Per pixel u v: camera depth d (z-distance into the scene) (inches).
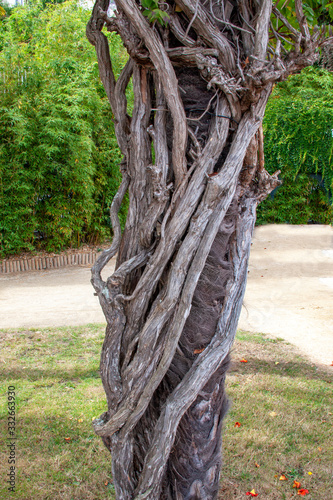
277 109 426.0
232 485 108.4
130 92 325.1
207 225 63.1
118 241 74.2
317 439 126.7
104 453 121.0
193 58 60.8
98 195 401.4
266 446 123.6
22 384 158.1
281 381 161.6
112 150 382.0
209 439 74.9
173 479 76.2
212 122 64.2
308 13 72.6
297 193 473.7
